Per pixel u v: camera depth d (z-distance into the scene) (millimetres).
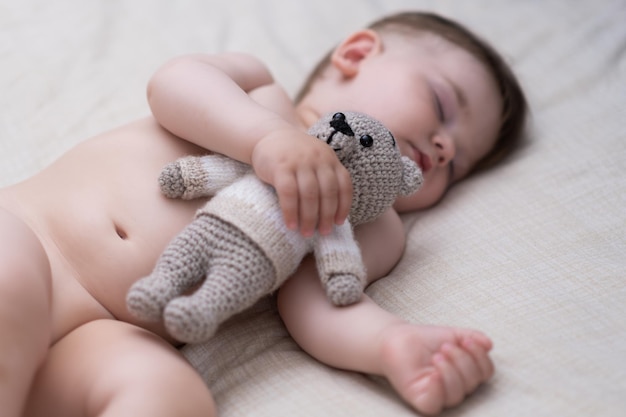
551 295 1090
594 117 1565
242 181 1038
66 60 1715
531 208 1321
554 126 1580
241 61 1354
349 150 1036
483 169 1518
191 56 1281
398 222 1273
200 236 971
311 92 1469
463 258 1212
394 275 1224
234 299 945
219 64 1293
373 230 1211
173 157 1184
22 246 938
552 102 1670
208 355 1069
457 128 1418
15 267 903
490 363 918
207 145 1130
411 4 2076
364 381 988
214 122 1100
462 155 1439
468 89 1435
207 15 1971
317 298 1048
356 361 981
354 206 1066
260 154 1009
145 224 1084
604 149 1445
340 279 997
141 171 1144
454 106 1411
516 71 1755
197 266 965
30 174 1442
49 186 1160
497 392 919
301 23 1973
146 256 1069
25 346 890
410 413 905
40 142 1508
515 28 1951
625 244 1214
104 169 1157
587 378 914
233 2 2035
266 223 979
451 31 1536
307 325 1039
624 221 1268
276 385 982
